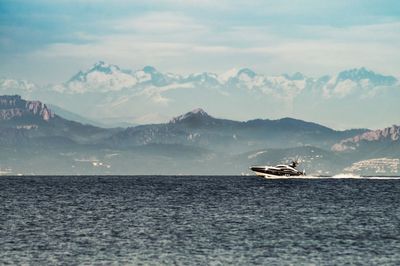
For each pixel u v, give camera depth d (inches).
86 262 6934.1
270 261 7027.6
